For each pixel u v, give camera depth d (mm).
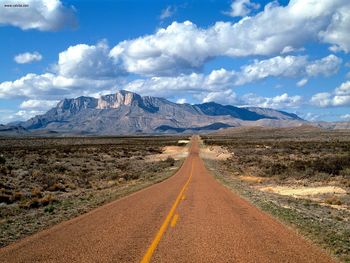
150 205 17984
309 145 90875
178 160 71562
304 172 37469
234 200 20016
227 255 9070
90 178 38531
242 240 10664
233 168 52094
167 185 29406
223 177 38500
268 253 9281
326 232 12125
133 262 8461
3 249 9711
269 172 41906
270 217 14625
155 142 148750
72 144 122375
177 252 9328
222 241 10523
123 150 87750
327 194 25906
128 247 9812
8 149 77688
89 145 112438
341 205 21547
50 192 26781
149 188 27062
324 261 8609
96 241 10500
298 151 73500
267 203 18969
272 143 113375
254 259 8750
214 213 15523
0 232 12227
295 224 13359
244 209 16719
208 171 46750
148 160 69875
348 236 11812
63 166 45375
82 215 15219
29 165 44594
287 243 10328
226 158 74438
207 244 10164
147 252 9305
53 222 13953
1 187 26656
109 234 11430
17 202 21812
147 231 11883
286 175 37344
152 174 44000
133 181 36062
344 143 93188
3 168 35906
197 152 93000
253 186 32000
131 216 14789
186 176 39312
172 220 13852
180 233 11586
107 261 8531
